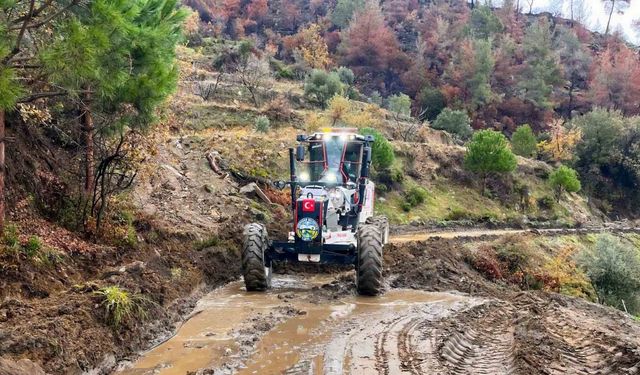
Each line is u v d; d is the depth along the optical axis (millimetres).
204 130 25734
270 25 73688
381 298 8727
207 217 12328
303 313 7496
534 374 5250
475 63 57969
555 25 90875
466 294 9656
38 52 5746
